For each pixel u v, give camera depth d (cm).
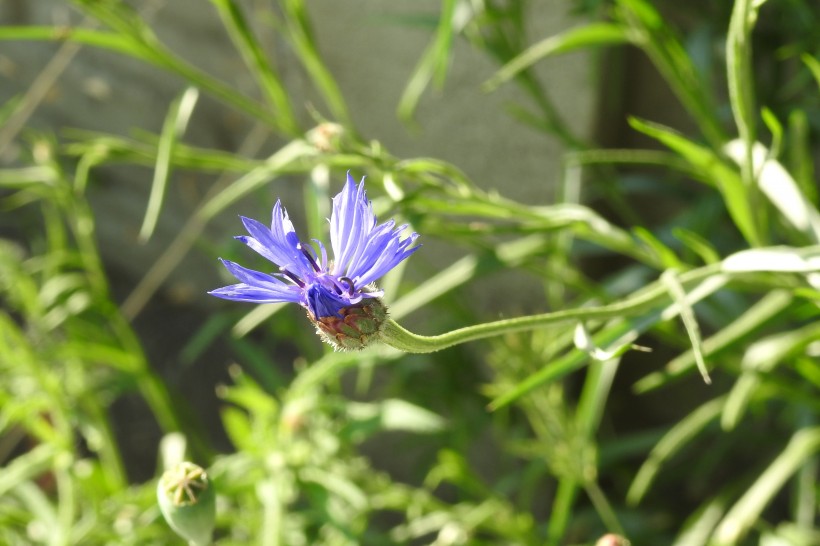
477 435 58
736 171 38
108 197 84
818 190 50
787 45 49
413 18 47
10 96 86
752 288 37
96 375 58
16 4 82
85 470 52
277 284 27
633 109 55
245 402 46
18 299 58
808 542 44
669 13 52
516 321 30
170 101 76
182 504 33
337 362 45
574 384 59
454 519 47
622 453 53
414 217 37
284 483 44
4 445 65
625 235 39
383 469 67
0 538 47
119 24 41
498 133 54
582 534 57
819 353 41
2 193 88
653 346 61
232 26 40
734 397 42
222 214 77
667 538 57
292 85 62
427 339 28
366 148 38
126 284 87
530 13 51
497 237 56
